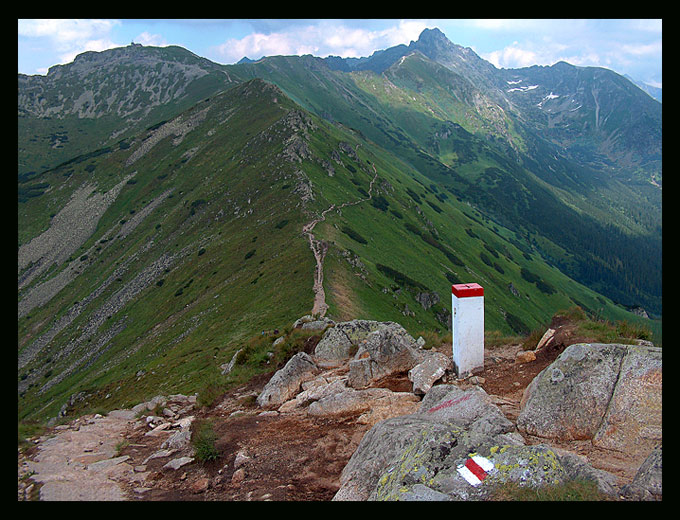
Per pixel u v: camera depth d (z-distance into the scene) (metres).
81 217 157.88
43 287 131.62
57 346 104.25
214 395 18.41
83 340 100.56
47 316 118.69
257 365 21.02
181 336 68.81
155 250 121.75
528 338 15.21
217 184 133.00
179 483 10.42
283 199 108.31
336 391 14.33
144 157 176.75
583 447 8.52
